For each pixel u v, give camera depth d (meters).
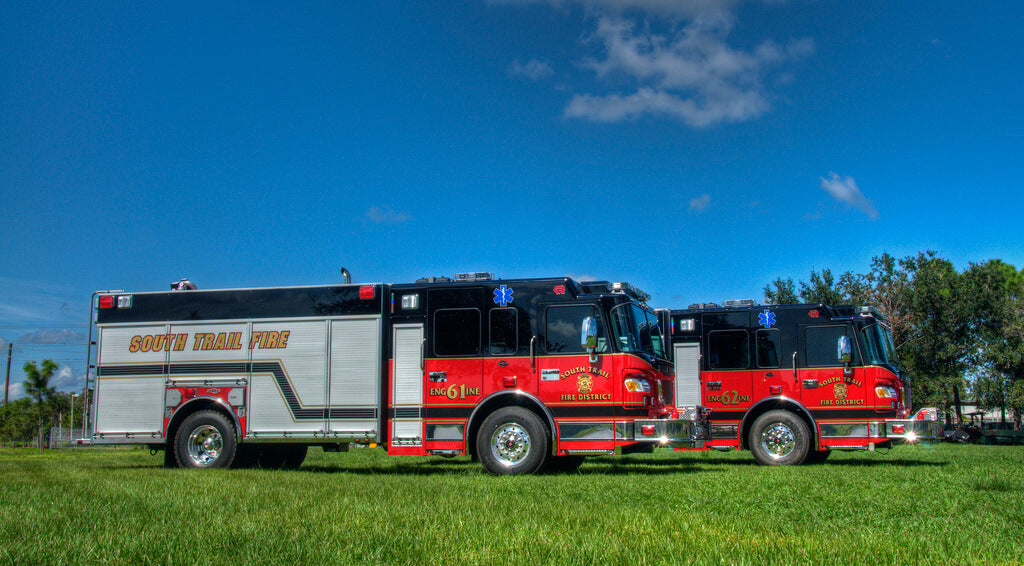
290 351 12.88
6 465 13.80
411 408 12.23
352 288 12.77
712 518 6.25
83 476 10.37
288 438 12.64
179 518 6.11
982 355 41.88
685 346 15.98
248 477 10.09
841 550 4.81
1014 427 46.84
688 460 15.28
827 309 15.10
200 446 12.98
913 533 5.63
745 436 15.27
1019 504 7.24
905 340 41.47
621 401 11.50
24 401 65.31
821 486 8.78
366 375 12.49
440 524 5.80
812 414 14.82
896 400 14.45
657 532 5.45
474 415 11.94
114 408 13.47
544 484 9.15
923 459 15.33
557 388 11.73
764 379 15.27
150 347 13.48
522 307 12.05
